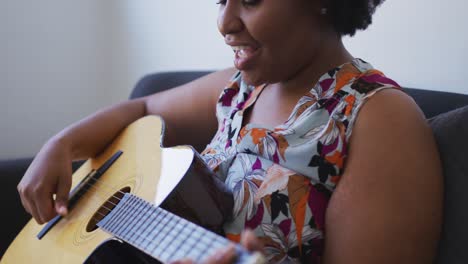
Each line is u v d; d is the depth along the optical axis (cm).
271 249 79
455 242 72
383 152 73
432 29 106
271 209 79
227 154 90
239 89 103
